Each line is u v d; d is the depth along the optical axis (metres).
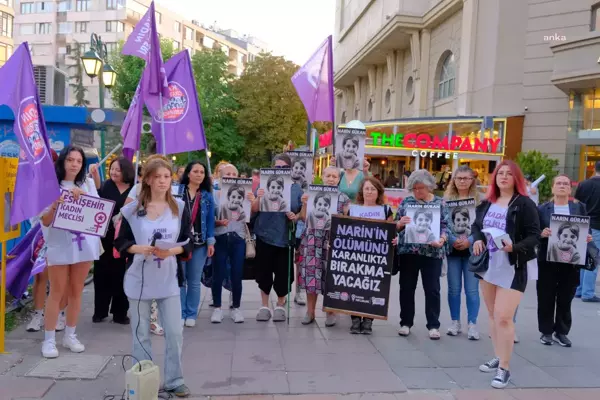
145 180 4.01
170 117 6.91
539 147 18.75
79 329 5.89
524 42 19.17
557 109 18.42
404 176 20.53
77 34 71.50
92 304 7.02
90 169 6.29
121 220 4.06
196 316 6.51
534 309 7.43
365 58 34.62
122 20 69.31
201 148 7.04
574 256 5.56
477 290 6.02
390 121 20.23
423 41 27.23
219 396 4.23
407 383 4.59
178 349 4.14
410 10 27.59
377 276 6.00
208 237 6.07
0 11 53.06
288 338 5.82
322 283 6.22
